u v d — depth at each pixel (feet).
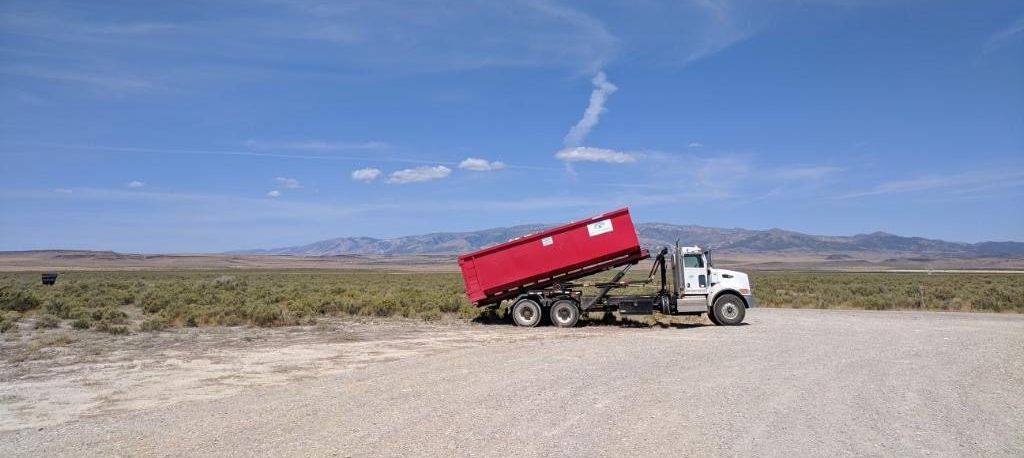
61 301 106.22
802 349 58.59
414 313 102.47
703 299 86.53
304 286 176.65
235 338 72.59
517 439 29.37
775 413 34.01
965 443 28.58
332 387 42.14
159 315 92.48
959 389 40.27
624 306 88.79
